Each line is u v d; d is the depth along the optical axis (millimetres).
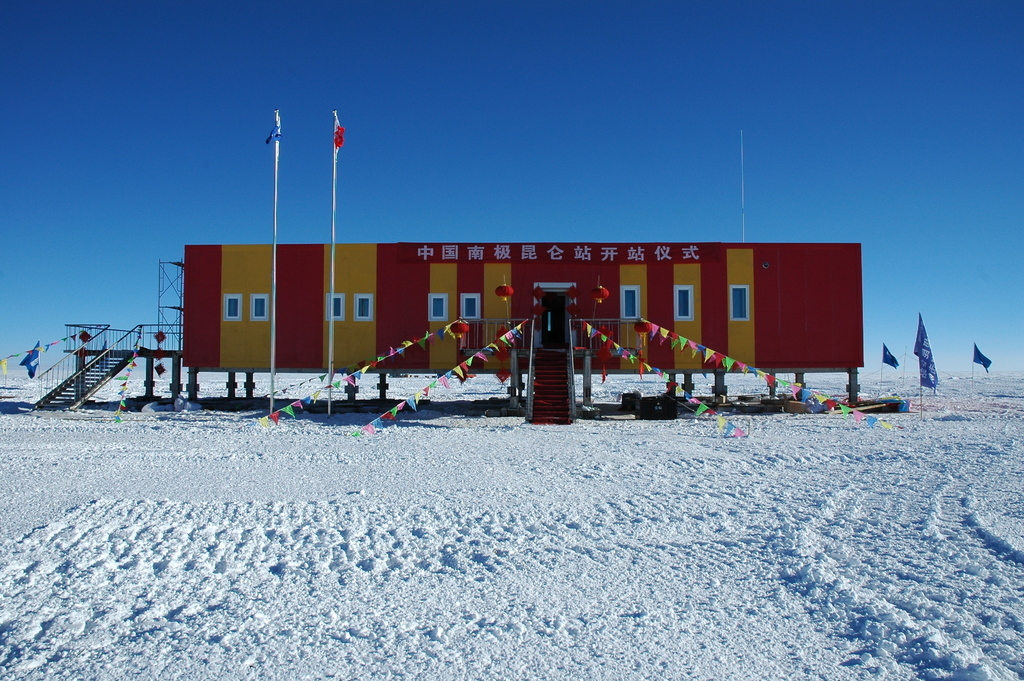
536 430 18984
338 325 24922
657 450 14867
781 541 8180
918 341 22797
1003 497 10078
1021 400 31906
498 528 8828
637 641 5613
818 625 5898
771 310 24828
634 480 11742
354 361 24875
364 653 5422
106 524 8828
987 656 5195
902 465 12789
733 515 9461
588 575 7148
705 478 11898
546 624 5961
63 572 7176
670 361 24578
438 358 24656
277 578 7074
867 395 36469
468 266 24859
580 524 9016
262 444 16203
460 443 16250
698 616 6105
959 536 8164
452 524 9031
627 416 23219
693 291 24797
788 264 25016
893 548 7809
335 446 15805
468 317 24750
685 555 7781
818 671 5082
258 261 25266
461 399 33062
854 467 12750
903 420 21594
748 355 24656
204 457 14109
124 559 7562
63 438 17516
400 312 24828
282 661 5289
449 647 5520
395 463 13375
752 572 7199
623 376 61188
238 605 6375
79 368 26516
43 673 5117
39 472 12359
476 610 6262
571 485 11359
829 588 6629
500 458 13930
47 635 5762
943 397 34750
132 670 5152
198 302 25375
